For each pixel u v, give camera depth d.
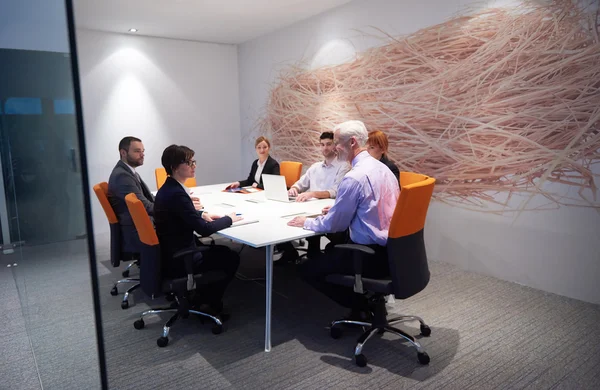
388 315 2.65
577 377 1.97
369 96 4.18
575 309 2.73
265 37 5.48
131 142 2.92
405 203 1.86
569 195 2.86
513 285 3.18
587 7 2.66
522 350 2.22
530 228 3.10
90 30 4.95
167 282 2.22
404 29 3.77
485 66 3.23
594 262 2.78
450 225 3.63
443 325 2.52
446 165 3.59
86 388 0.60
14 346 2.34
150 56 5.40
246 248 4.29
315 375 2.00
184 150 2.28
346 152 2.29
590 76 2.69
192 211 2.24
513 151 3.13
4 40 1.03
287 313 2.72
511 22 3.04
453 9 3.38
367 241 2.16
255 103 5.89
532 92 2.98
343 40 4.37
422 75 3.68
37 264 0.85
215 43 5.90
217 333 2.43
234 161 6.32
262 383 1.94
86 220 0.49
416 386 1.91
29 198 0.94
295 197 3.47
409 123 3.83
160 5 4.09
